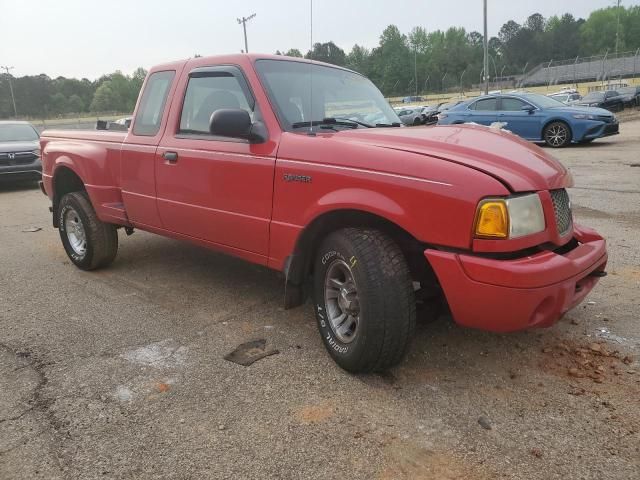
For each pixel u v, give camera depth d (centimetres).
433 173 279
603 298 430
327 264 329
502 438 263
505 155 299
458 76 9350
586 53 11444
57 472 245
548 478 236
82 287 496
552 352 347
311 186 325
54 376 329
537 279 263
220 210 390
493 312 270
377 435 267
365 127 396
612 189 866
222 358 350
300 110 377
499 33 13062
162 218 448
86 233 520
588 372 321
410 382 315
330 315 335
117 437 269
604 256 326
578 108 1470
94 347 369
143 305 446
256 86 374
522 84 7869
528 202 276
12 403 301
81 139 537
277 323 405
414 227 284
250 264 555
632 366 327
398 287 293
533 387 307
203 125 409
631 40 11338
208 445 262
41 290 490
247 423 279
